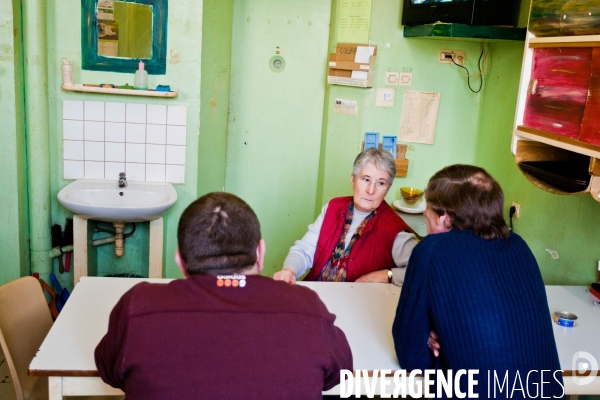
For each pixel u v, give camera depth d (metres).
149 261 3.44
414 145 3.75
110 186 3.28
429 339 1.66
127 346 1.19
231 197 1.35
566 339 1.96
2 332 1.84
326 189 3.88
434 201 1.69
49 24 3.14
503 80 3.42
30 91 3.10
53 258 3.40
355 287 2.30
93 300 2.03
